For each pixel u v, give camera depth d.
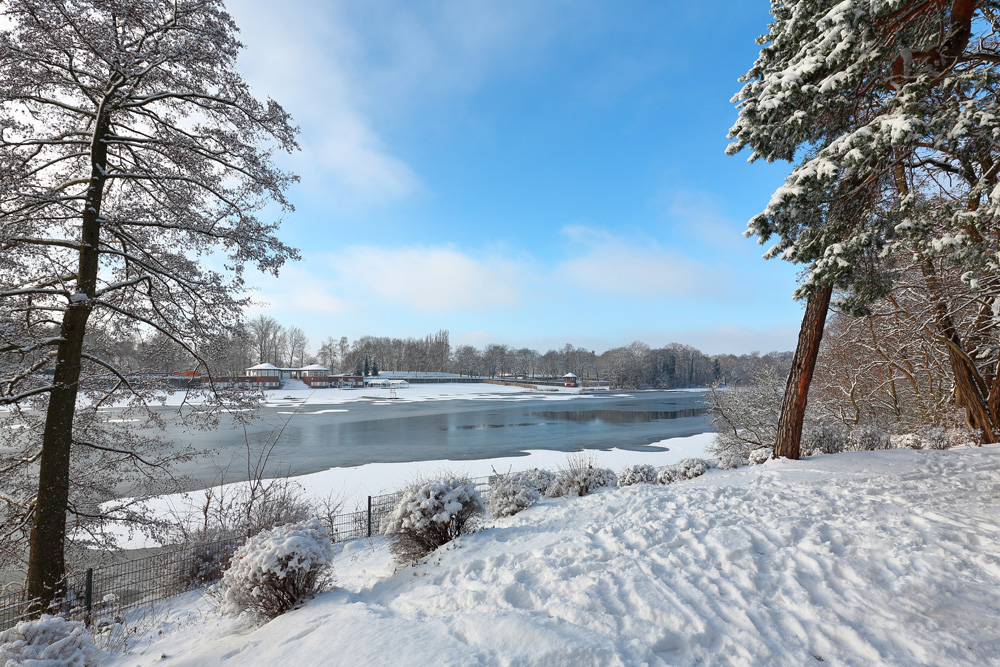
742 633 3.50
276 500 10.72
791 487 8.16
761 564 4.62
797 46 8.63
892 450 11.37
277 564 4.98
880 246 7.41
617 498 8.33
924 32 6.45
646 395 92.19
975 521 5.79
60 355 8.48
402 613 4.37
